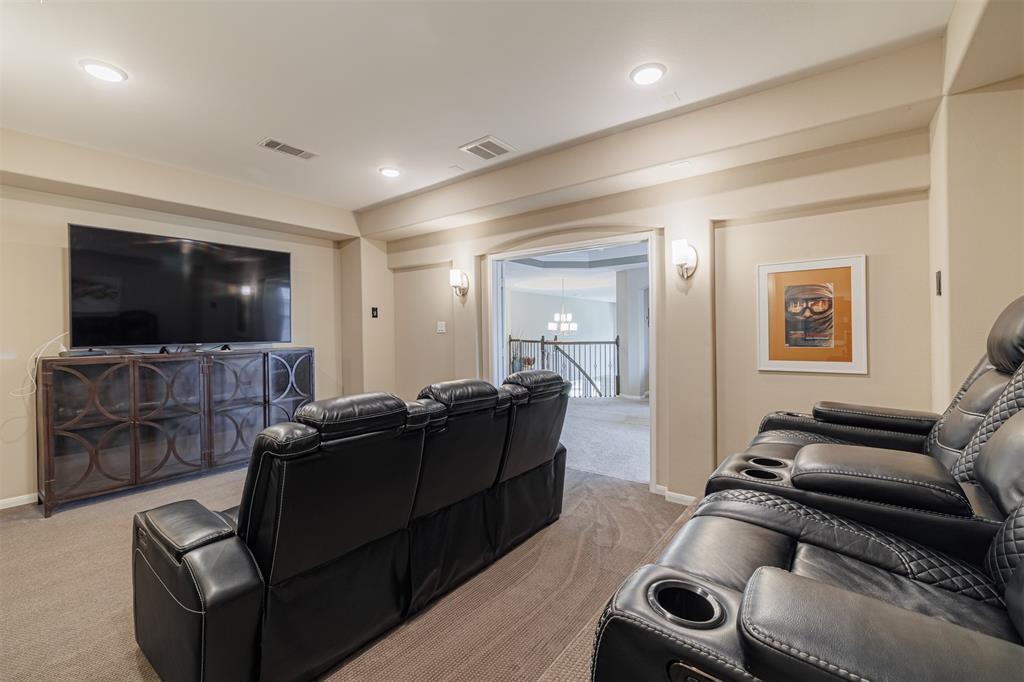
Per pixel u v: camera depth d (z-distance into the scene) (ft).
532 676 5.30
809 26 6.89
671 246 11.12
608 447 15.94
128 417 11.30
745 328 10.38
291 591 4.85
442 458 6.26
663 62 7.84
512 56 7.64
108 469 11.01
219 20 6.62
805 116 8.32
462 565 7.13
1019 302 5.17
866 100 7.74
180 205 12.85
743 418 10.41
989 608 3.12
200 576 4.31
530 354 32.65
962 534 3.75
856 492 4.19
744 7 6.51
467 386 6.53
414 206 15.26
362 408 4.95
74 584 7.44
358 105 9.24
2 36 6.89
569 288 38.81
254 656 4.60
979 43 5.85
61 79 8.11
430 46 7.35
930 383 8.43
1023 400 4.24
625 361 27.04
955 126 6.98
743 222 10.39
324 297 17.79
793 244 9.77
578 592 7.01
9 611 6.71
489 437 6.99
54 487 10.25
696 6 6.49
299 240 17.01
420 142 11.07
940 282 7.52
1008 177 6.65
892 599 3.23
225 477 12.87
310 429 4.58
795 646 1.91
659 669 2.28
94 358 10.81
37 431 11.05
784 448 6.32
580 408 23.67
